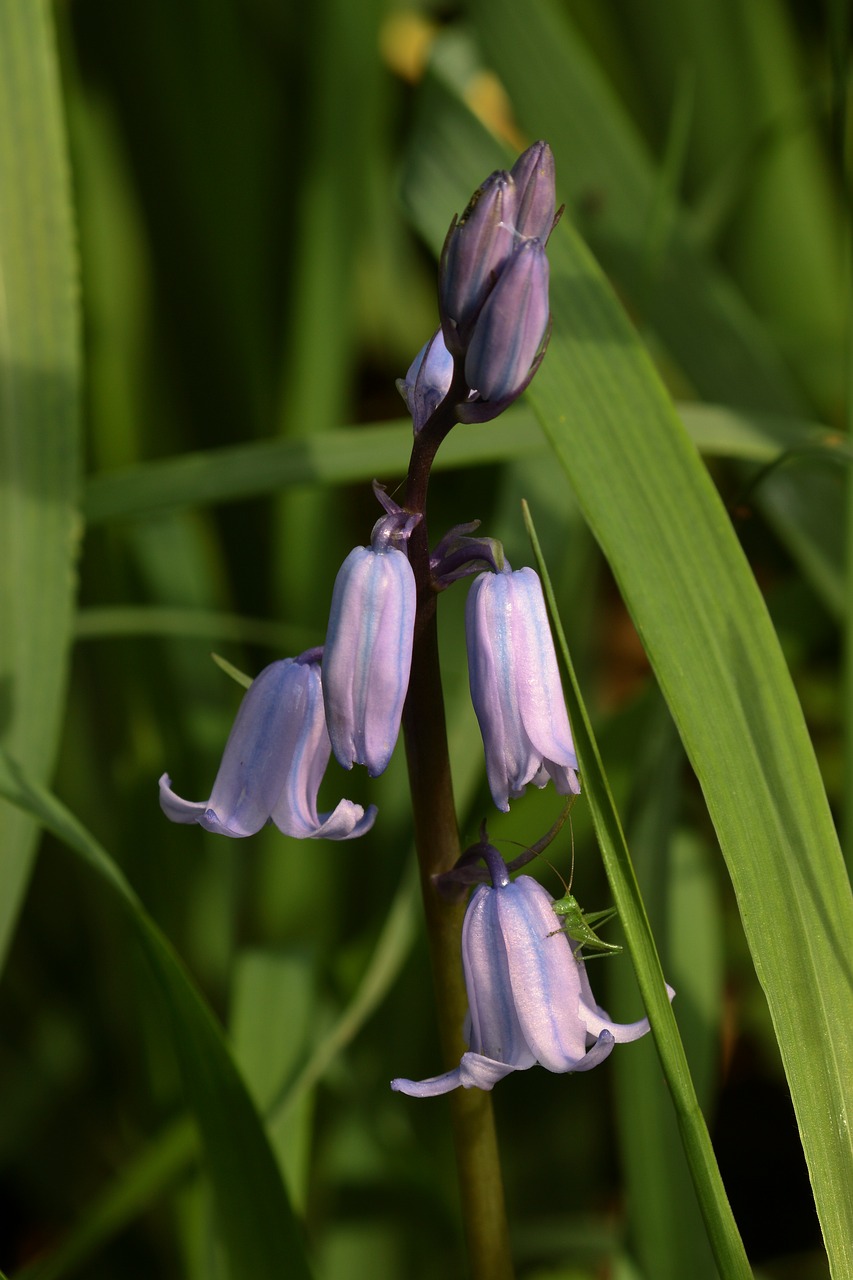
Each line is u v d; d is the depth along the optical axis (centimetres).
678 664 36
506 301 33
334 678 34
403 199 43
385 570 34
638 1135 39
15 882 40
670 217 47
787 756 36
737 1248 34
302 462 42
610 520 37
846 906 35
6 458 41
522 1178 44
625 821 41
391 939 40
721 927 46
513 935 34
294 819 35
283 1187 37
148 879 47
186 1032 36
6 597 41
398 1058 44
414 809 35
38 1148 47
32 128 41
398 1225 43
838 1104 35
